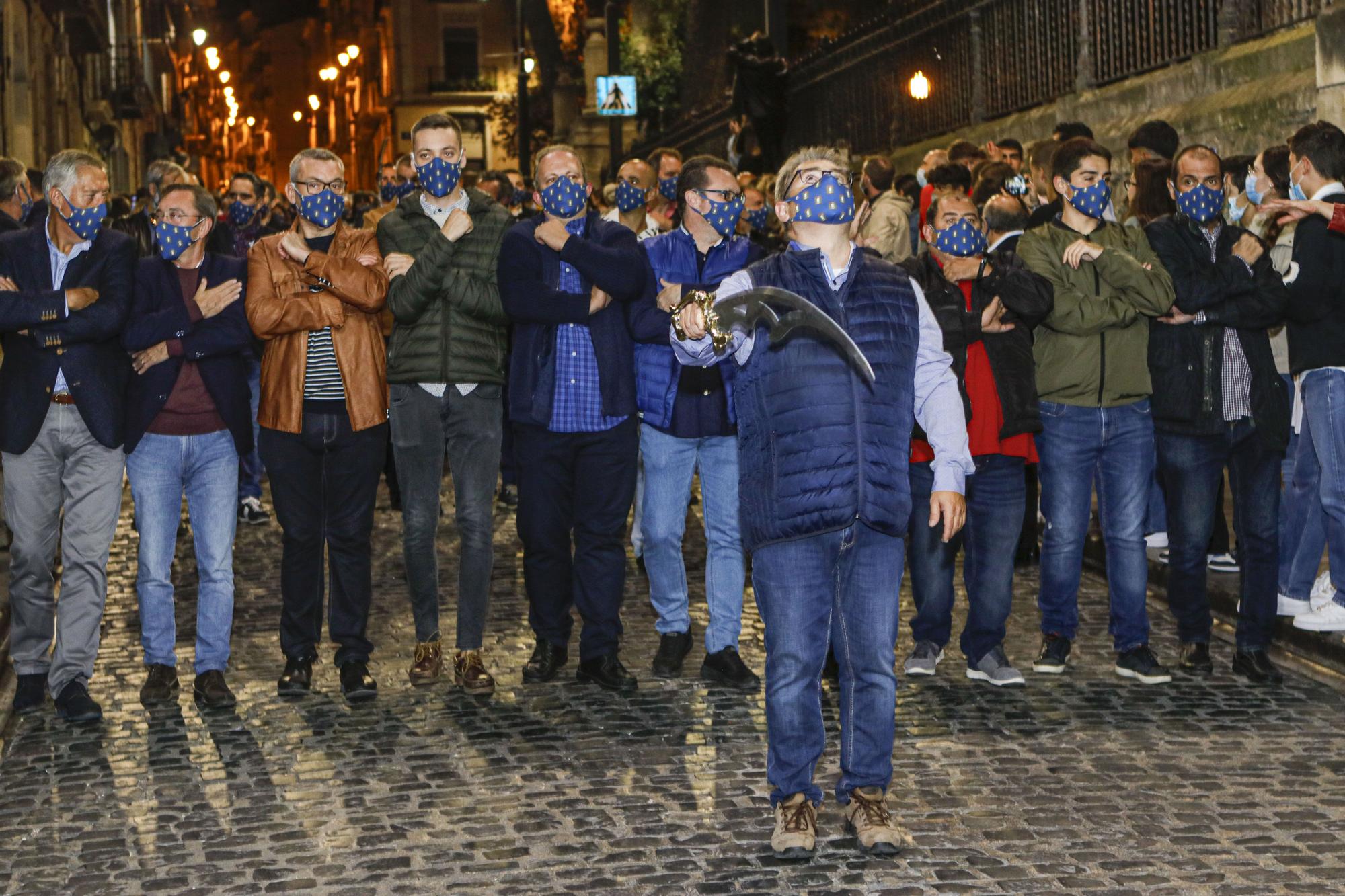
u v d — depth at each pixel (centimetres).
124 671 722
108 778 568
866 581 470
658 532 693
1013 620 781
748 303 445
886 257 1003
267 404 666
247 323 661
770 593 468
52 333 627
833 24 2828
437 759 579
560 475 681
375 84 7381
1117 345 659
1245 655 671
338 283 653
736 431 666
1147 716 615
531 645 757
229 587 667
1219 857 464
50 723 639
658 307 664
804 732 471
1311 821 493
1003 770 549
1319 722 603
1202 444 668
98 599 648
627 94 3052
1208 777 538
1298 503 729
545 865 470
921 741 585
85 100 3272
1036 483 959
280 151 11975
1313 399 684
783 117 2089
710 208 664
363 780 557
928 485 658
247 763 580
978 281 641
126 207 1041
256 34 11888
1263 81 1077
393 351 677
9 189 784
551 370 667
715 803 522
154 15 5041
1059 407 665
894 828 474
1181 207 651
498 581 910
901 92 1734
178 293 657
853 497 452
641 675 697
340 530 670
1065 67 1385
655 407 676
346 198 673
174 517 670
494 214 685
